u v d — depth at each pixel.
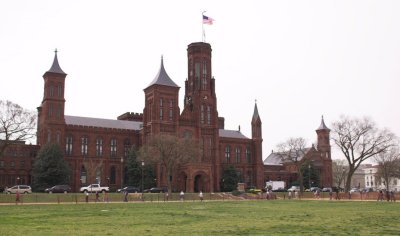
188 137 112.56
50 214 40.31
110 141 113.56
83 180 107.50
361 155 98.94
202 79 122.88
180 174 108.31
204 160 117.69
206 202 70.06
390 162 133.62
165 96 113.44
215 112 122.25
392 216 38.31
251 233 25.28
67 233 25.14
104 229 27.34
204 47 125.25
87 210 46.66
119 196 78.75
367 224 30.84
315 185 140.38
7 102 92.81
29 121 85.62
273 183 128.50
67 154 106.44
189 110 118.19
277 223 31.59
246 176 135.62
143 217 37.09
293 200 79.94
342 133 107.81
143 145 105.06
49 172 93.50
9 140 85.81
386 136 100.50
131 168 106.31
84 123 113.88
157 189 99.81
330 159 157.75
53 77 105.94
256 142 137.75
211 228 28.05
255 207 54.06
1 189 96.44
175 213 42.19
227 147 134.25
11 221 32.75
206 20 110.00
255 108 141.12
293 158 145.75
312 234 24.80
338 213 42.41
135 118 135.12
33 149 105.25
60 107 105.81
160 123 111.00
